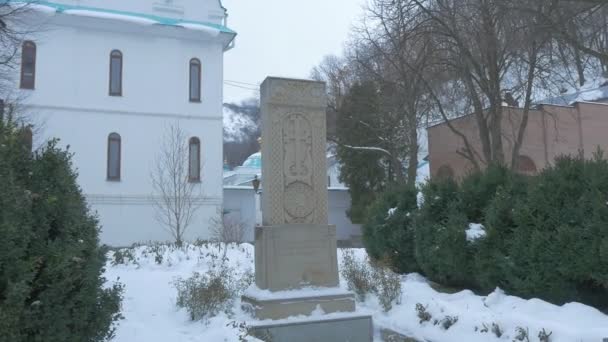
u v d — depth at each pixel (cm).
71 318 496
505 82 2241
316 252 898
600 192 766
